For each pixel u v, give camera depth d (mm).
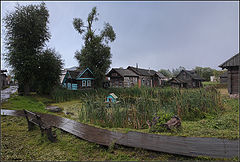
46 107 11383
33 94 17641
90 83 24016
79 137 4582
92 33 23469
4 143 4281
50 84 18234
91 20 24359
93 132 4969
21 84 16703
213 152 3236
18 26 15438
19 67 15141
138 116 6348
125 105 6828
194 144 3633
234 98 11312
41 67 17031
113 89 19344
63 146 4109
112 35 23781
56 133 5117
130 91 15227
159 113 5570
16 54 14992
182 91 9250
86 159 3391
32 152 3783
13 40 15484
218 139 3846
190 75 30891
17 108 10039
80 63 25234
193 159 3105
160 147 3578
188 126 5262
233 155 3088
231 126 5039
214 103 7734
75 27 23625
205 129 4805
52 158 3451
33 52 16734
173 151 3357
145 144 3777
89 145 4066
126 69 31688
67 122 6328
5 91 22438
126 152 3623
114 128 5492
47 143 4316
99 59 23156
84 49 22953
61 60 19188
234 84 11789
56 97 15062
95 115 6625
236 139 3785
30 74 16016
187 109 6930
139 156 3396
